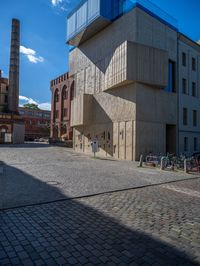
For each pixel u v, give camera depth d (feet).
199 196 27.68
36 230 16.08
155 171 48.03
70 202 23.21
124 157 70.85
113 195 26.61
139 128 68.08
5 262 12.03
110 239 15.01
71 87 180.75
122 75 67.62
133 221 18.33
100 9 76.28
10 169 42.57
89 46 93.86
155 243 14.62
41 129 278.87
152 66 70.23
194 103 92.89
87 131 92.94
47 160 60.08
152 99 72.74
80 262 12.22
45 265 11.85
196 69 96.07
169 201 24.81
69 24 96.12
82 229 16.47
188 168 50.88
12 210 20.17
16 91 189.57
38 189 27.76
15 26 189.37
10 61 188.85
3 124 157.69
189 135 88.48
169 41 82.02
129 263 12.26
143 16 72.18
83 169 46.14
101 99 84.12
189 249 13.96
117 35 77.10
